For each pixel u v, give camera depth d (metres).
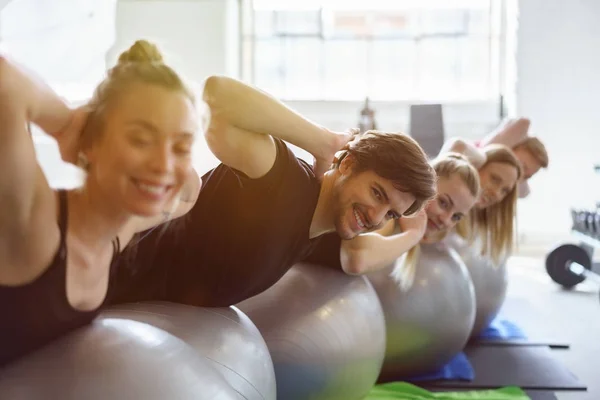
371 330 1.81
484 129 5.42
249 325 1.47
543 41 5.28
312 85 5.56
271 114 1.33
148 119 0.94
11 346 1.00
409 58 5.52
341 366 1.71
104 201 0.98
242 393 1.28
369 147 1.46
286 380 1.65
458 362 2.59
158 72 0.96
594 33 5.25
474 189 2.18
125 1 5.15
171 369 1.02
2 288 0.95
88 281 1.03
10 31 4.20
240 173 1.40
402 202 1.47
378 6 5.47
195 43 5.20
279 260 1.50
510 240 2.74
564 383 2.44
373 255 1.84
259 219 1.42
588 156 5.34
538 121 5.34
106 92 0.96
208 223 1.43
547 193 5.39
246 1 5.48
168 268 1.45
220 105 1.31
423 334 2.26
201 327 1.33
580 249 4.18
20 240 0.93
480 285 2.81
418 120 3.97
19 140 0.88
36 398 0.93
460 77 5.51
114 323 1.10
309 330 1.67
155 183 0.95
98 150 0.95
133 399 0.95
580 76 5.29
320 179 1.50
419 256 2.31
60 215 0.97
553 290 4.12
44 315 0.98
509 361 2.69
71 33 4.45
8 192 0.89
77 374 0.96
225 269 1.44
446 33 5.49
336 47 5.53
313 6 5.48
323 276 1.82
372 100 5.50
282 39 5.53
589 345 2.99
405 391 2.27
